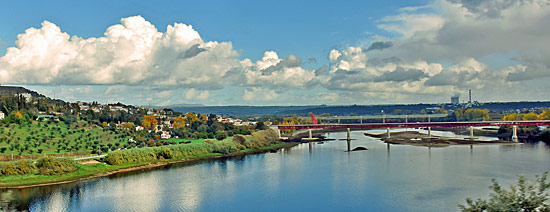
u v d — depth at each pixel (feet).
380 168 537.24
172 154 655.76
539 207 146.20
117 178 504.02
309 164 590.14
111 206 375.04
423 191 403.13
